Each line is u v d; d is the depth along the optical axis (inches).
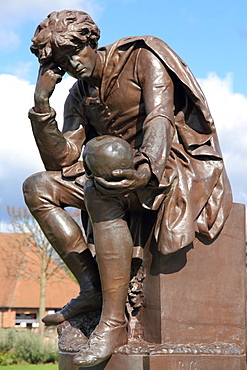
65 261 140.3
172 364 122.9
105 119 139.2
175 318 130.4
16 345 597.0
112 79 134.3
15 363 585.3
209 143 135.8
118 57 134.0
